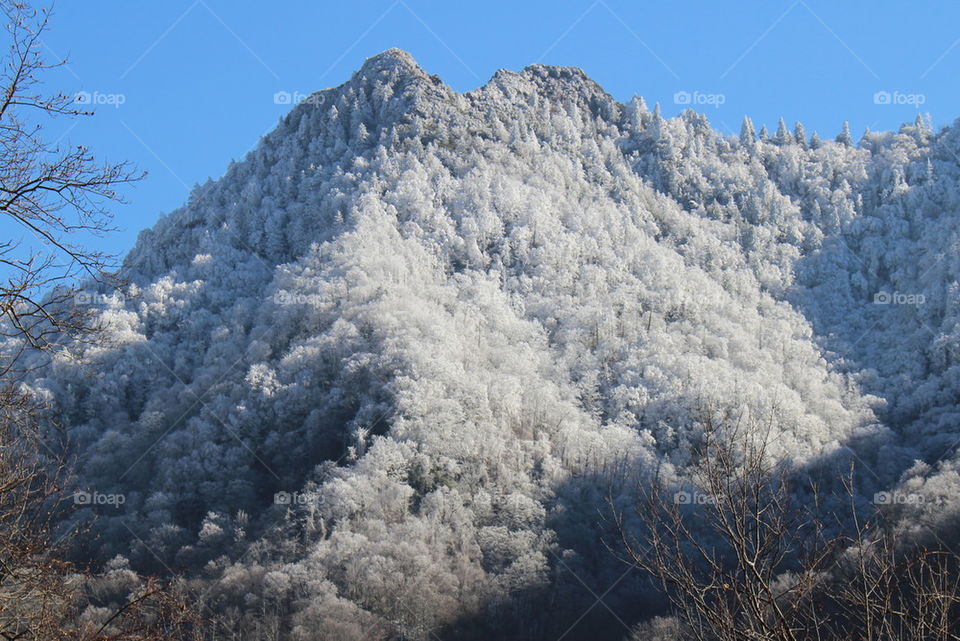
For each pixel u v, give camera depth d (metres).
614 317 163.38
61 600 14.80
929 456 125.81
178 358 149.75
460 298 168.00
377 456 114.56
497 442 119.19
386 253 170.50
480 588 94.75
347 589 91.56
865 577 13.84
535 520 106.38
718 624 13.42
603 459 118.81
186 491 117.19
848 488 15.48
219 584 91.50
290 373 137.62
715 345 160.50
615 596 91.69
